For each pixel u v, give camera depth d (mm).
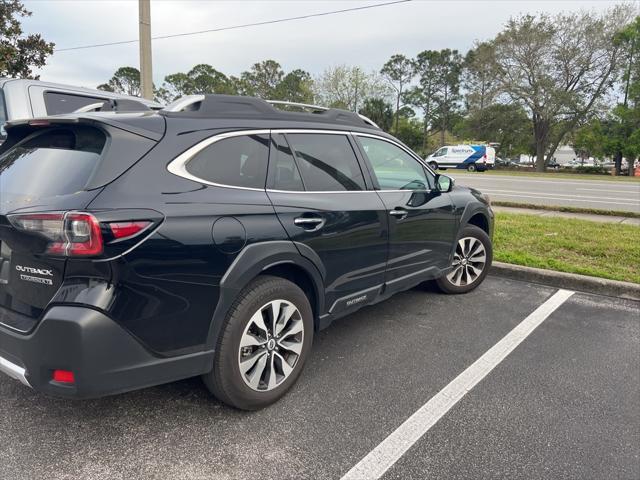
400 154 4004
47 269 2150
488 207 5199
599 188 19047
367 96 58031
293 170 3016
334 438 2539
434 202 4203
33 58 11977
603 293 5133
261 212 2670
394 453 2428
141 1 8938
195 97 2762
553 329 4129
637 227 8328
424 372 3312
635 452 2480
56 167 2367
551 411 2848
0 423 2588
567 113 45094
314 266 2979
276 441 2498
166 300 2266
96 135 2375
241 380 2615
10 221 2246
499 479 2260
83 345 2039
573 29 42781
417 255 4020
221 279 2451
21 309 2270
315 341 3814
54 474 2197
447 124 71875
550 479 2266
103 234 2057
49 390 2133
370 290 3541
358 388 3072
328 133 3355
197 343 2426
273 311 2740
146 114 2582
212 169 2578
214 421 2662
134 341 2191
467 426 2680
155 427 2592
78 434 2510
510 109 48688
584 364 3473
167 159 2404
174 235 2268
